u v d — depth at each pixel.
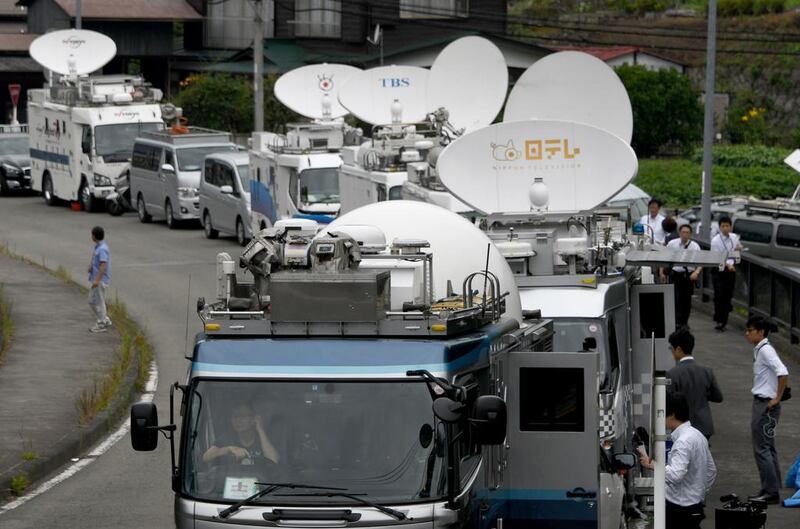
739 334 47.25
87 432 31.48
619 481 22.23
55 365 39.19
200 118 102.00
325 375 17.14
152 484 28.05
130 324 46.56
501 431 16.41
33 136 86.75
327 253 18.55
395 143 51.41
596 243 28.50
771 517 25.89
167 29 119.75
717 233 49.06
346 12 120.50
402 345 17.30
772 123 128.75
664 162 103.88
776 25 139.00
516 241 27.88
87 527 24.88
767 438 26.91
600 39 142.38
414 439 16.94
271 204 63.44
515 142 29.44
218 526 16.94
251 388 17.28
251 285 20.11
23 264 60.06
